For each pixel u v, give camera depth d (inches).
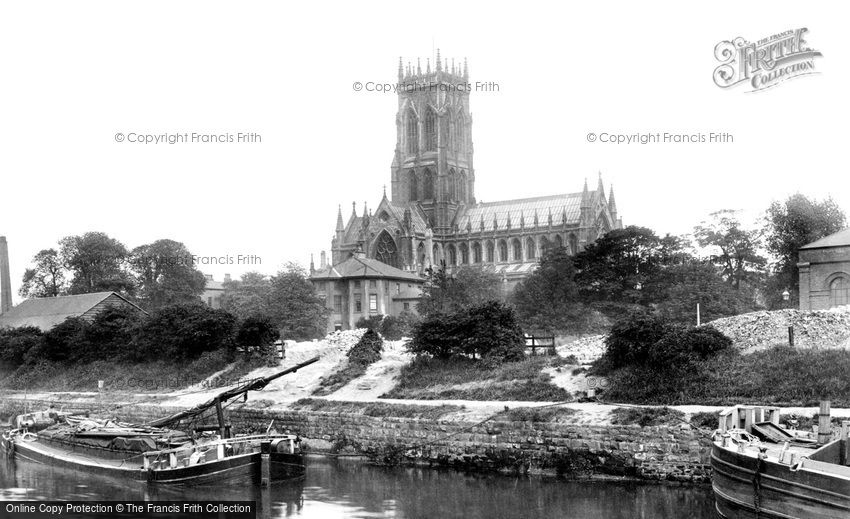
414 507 2132.1
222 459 2335.1
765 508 1647.4
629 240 6820.9
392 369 3395.7
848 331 2741.1
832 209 5615.2
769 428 1974.7
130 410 3553.2
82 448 2765.7
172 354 4320.9
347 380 3383.4
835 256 3814.0
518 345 3341.5
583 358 3100.4
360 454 2795.3
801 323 2815.0
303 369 3654.0
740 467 1707.7
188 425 3048.7
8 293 7170.3
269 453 2375.7
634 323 2787.9
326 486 2378.2
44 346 4891.7
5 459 2987.2
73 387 4441.4
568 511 2043.6
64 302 6250.0
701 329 2753.4
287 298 7603.4
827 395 2370.8
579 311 6338.6
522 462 2482.8
